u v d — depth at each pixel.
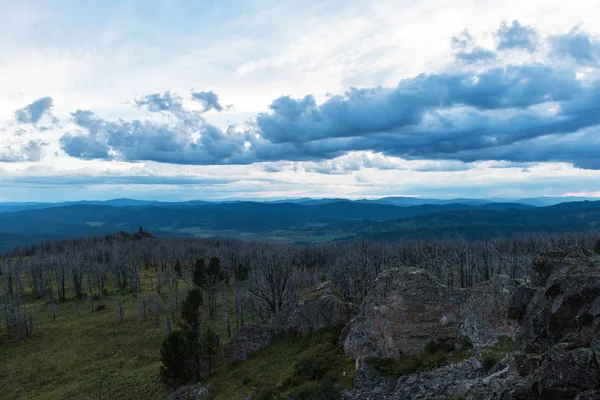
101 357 81.94
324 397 35.28
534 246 135.50
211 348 59.44
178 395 49.84
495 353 31.69
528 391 19.69
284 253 136.62
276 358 52.00
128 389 61.50
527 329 27.39
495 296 35.19
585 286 22.36
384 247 168.75
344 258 129.75
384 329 39.97
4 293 142.62
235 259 174.75
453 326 37.28
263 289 88.94
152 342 87.50
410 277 40.38
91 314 117.25
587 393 16.81
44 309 127.31
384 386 33.47
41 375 75.38
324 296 55.78
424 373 33.00
